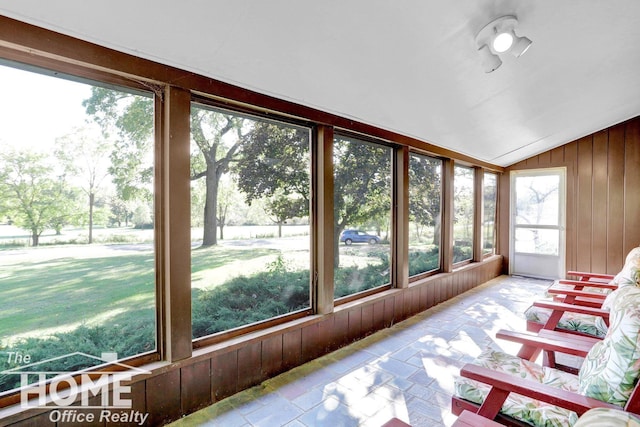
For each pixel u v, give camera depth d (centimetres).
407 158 345
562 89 303
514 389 126
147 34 150
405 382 220
